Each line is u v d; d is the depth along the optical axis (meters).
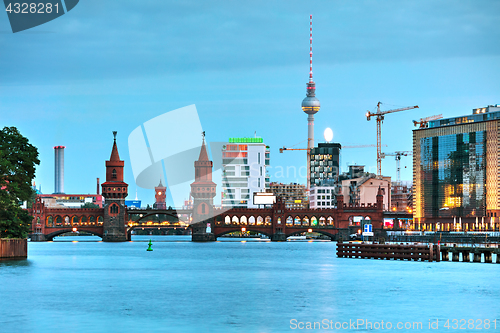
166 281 106.75
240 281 106.69
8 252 143.00
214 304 79.19
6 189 131.88
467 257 144.38
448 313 72.94
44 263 143.88
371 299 83.69
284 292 91.06
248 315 71.44
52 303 79.25
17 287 94.88
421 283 101.50
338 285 99.56
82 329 63.53
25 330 62.81
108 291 91.50
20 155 137.25
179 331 62.94
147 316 70.56
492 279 107.00
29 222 145.00
